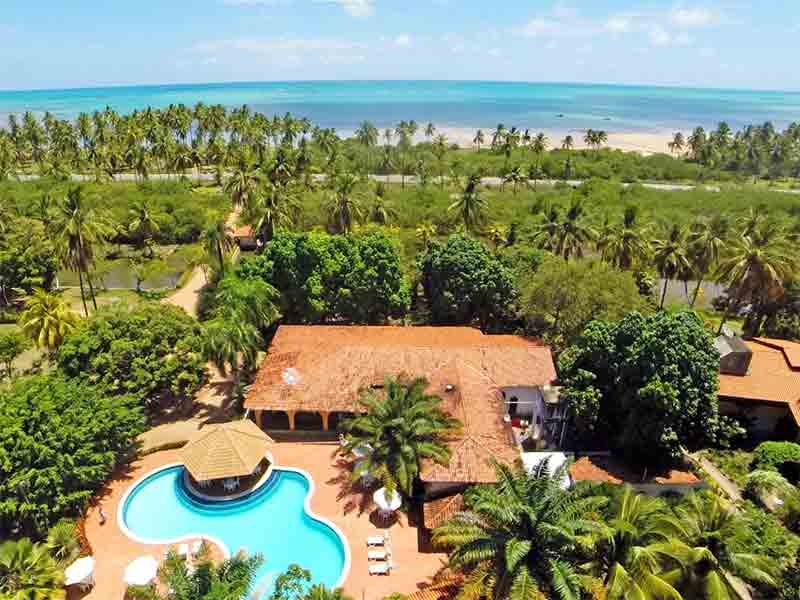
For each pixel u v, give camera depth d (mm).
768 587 25828
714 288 76250
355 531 30234
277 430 39344
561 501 22781
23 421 29594
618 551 23250
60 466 28875
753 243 51094
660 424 33375
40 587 24219
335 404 37781
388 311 52781
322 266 49625
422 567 28078
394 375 39406
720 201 107875
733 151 159250
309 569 28094
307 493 33188
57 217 64250
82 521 29750
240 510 31938
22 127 153625
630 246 58438
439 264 52469
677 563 23172
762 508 32969
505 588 21797
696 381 33750
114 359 37344
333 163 120625
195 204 96312
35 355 52250
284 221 66375
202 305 60938
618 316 43812
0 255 62250
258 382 39625
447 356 41812
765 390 40594
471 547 22609
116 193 100250
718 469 37031
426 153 149000
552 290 46594
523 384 40281
